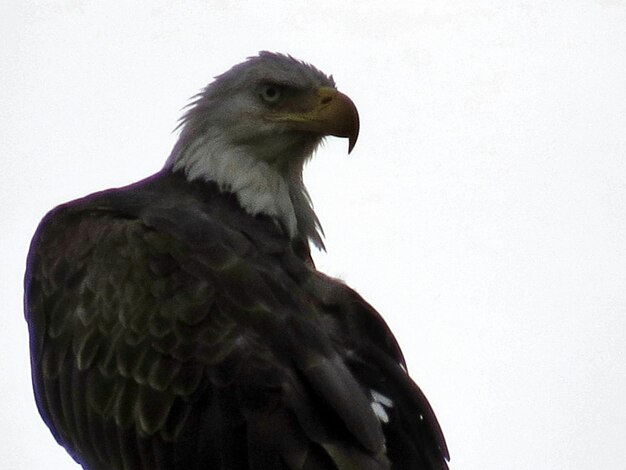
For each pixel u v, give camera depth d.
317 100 16.34
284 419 14.00
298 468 13.80
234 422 14.09
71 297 15.30
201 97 16.53
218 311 14.52
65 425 15.34
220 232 15.23
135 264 14.98
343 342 14.86
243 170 16.22
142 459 14.48
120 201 15.83
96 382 14.82
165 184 16.28
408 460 14.48
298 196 16.58
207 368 14.30
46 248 15.76
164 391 14.40
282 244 15.63
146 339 14.63
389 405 14.65
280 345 14.30
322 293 15.19
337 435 13.94
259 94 16.36
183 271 14.82
